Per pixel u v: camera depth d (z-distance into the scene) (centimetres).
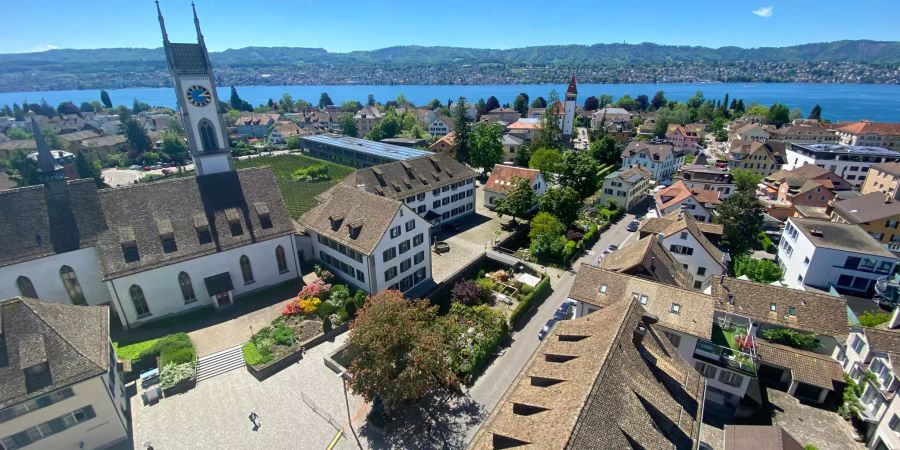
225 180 5475
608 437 2331
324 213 6000
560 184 9562
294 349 4441
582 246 7425
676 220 6197
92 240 4625
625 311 3133
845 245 5644
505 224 8331
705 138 18800
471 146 11869
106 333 3644
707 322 3662
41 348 3130
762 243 7612
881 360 3531
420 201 7856
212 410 3791
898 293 5066
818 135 16175
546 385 2897
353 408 3850
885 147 14788
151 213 4922
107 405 3356
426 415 3822
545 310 5528
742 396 3788
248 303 5269
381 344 3509
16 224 4422
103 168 14262
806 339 4262
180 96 5178
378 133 17325
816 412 3834
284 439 3528
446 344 4338
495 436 2592
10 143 14388
